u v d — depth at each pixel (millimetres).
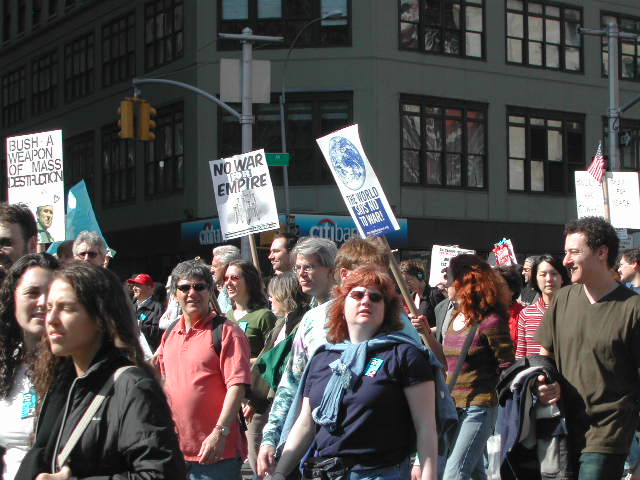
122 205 33406
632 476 5316
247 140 18453
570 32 32750
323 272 6195
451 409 4664
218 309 6852
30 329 4340
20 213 5660
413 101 29344
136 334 3605
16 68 40031
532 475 5594
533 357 5551
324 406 4457
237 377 5918
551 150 32219
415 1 29453
